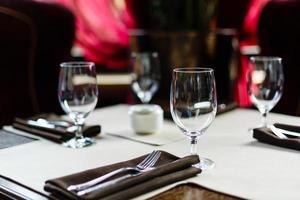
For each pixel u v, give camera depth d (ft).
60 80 3.61
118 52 8.99
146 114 3.86
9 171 3.00
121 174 2.69
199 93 2.96
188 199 2.48
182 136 3.80
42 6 6.48
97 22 8.78
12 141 3.68
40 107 6.63
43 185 2.74
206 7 7.61
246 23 9.21
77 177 2.63
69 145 3.54
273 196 2.52
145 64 5.29
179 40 7.31
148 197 2.51
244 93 9.05
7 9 6.03
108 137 3.81
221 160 3.16
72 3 8.50
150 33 7.46
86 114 3.64
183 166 2.80
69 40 6.86
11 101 6.06
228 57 7.54
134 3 8.91
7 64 5.98
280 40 6.96
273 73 3.87
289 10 6.84
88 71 3.59
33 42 6.20
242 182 2.73
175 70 3.10
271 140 3.50
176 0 7.67
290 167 3.00
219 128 4.05
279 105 6.91
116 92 8.31
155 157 3.00
